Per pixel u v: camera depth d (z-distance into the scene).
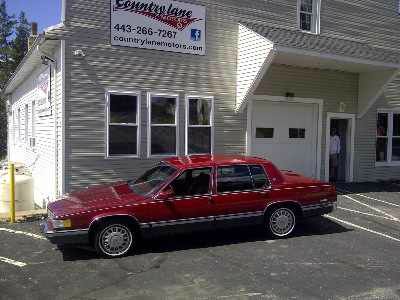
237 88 13.31
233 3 13.26
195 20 12.59
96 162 11.25
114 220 7.48
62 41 10.77
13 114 24.16
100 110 11.27
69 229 7.25
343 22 15.66
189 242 8.44
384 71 15.20
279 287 6.25
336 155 16.06
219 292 6.06
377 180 17.05
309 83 14.95
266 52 12.11
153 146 12.07
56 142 11.30
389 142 17.41
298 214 8.89
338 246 8.32
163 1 12.05
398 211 11.75
